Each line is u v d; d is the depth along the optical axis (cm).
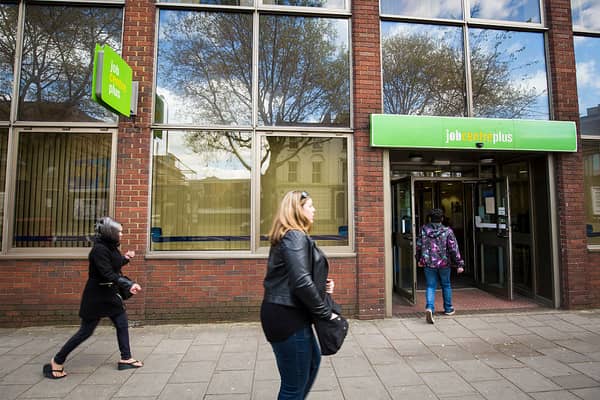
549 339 432
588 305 555
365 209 519
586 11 618
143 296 486
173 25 535
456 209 800
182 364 364
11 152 499
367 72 538
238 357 382
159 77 527
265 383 325
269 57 547
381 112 536
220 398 299
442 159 645
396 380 330
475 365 362
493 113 586
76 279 482
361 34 542
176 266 492
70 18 523
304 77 548
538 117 589
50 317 478
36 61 517
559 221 567
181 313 490
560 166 566
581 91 602
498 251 641
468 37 586
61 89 516
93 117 515
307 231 232
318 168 538
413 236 596
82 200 509
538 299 595
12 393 306
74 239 505
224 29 543
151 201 512
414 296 589
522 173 633
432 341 427
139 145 500
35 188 505
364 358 379
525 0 603
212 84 536
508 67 593
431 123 522
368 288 510
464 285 724
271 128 529
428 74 576
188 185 520
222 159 527
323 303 205
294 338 209
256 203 520
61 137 512
